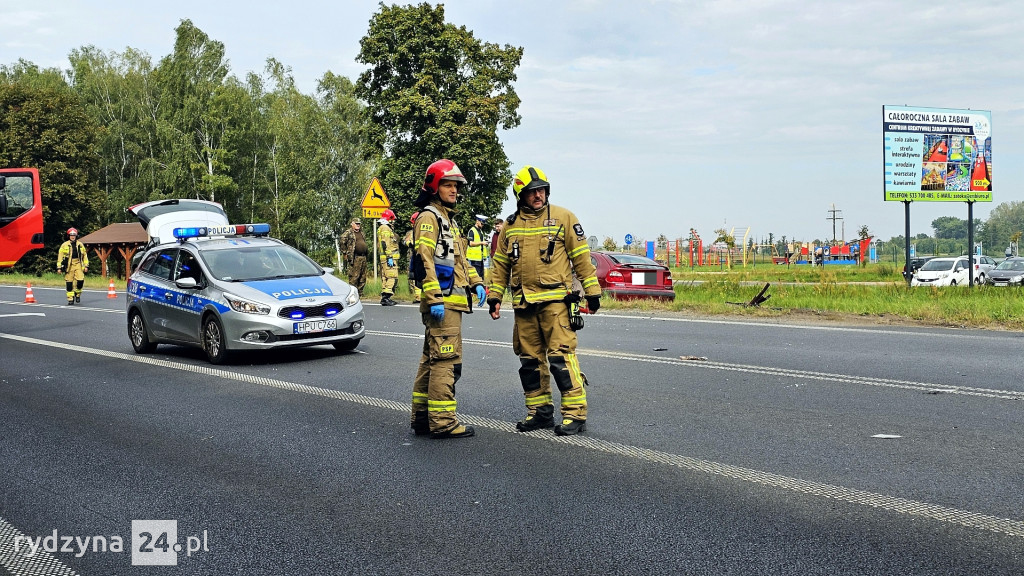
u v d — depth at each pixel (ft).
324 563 21.52
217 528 24.35
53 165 308.19
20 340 74.28
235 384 48.49
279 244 64.90
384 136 228.63
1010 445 30.96
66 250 122.83
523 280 34.55
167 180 335.47
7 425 38.75
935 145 148.77
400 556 21.83
